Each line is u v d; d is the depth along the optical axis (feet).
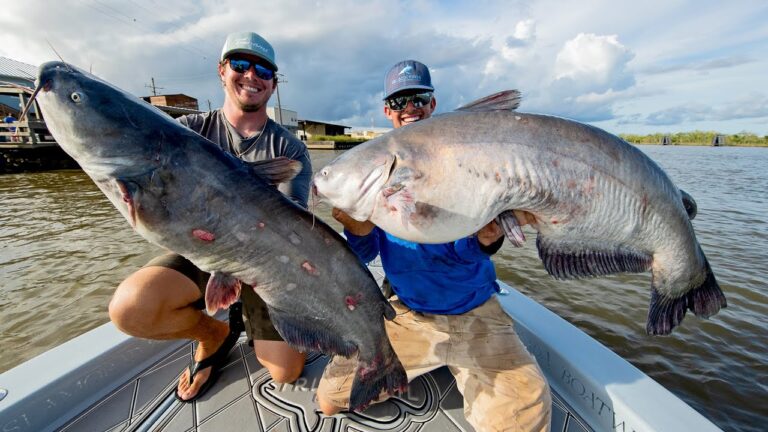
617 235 5.87
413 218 5.50
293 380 7.49
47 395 6.11
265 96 8.81
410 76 8.75
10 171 68.18
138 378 7.41
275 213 5.49
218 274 5.48
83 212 37.37
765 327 15.61
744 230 28.91
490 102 5.82
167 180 4.94
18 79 81.71
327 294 5.78
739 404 11.96
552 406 6.89
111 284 20.57
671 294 6.35
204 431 6.28
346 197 5.84
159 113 5.18
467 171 5.36
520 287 19.33
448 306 7.21
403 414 6.81
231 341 7.83
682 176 64.28
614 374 6.67
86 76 4.87
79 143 4.77
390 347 6.37
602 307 17.35
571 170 5.46
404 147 5.54
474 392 6.48
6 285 20.31
